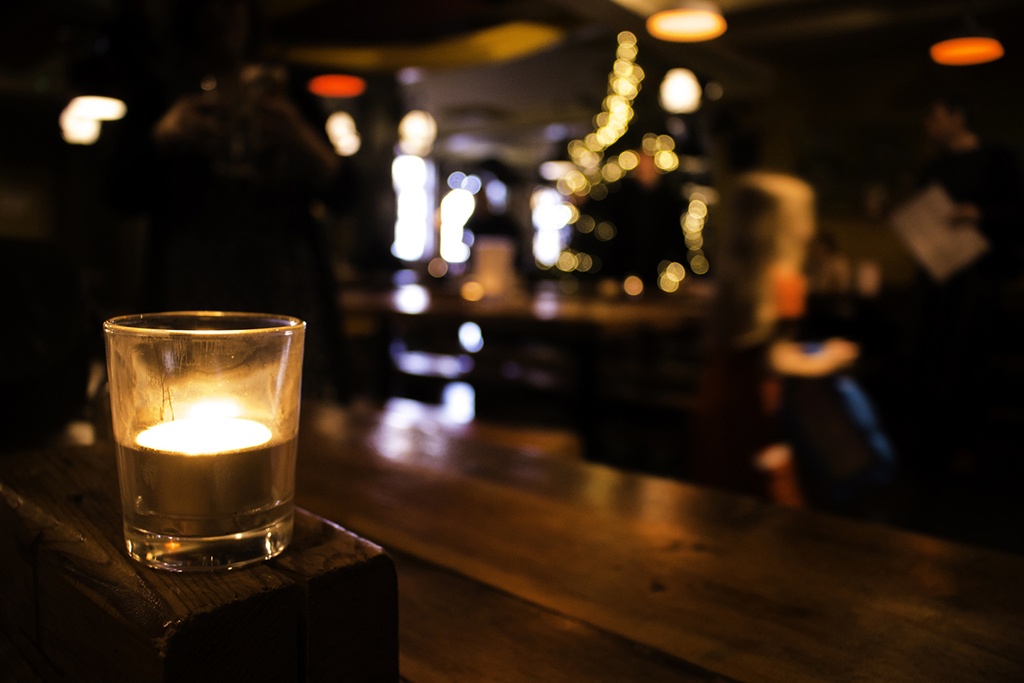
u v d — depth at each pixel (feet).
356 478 2.85
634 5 9.02
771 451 6.41
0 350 2.77
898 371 14.64
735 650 1.62
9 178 13.44
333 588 1.35
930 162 11.72
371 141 22.74
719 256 6.68
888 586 1.97
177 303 5.10
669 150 18.57
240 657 1.25
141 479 1.34
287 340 1.40
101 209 14.76
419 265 26.76
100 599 1.31
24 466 1.96
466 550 2.18
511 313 7.93
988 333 11.21
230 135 4.85
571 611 1.81
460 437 3.51
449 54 9.23
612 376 12.64
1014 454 12.14
